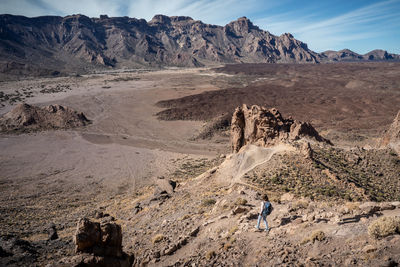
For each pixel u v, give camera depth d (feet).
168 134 448.24
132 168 273.54
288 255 30.37
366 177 126.52
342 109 635.66
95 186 219.82
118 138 406.00
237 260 35.06
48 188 209.87
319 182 107.76
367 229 29.30
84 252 36.19
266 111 170.09
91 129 445.78
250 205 61.05
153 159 309.01
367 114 576.20
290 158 127.34
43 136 381.40
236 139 182.50
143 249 56.39
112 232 38.60
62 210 151.12
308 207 44.60
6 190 200.23
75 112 482.69
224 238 42.98
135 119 540.11
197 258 40.73
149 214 97.30
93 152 327.06
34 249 57.16
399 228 25.82
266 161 129.29
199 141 411.95
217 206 67.36
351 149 159.33
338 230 31.32
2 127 398.83
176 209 89.92
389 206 33.76
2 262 46.98
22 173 243.19
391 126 169.27
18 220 120.57
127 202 146.61
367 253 24.84
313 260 27.43
